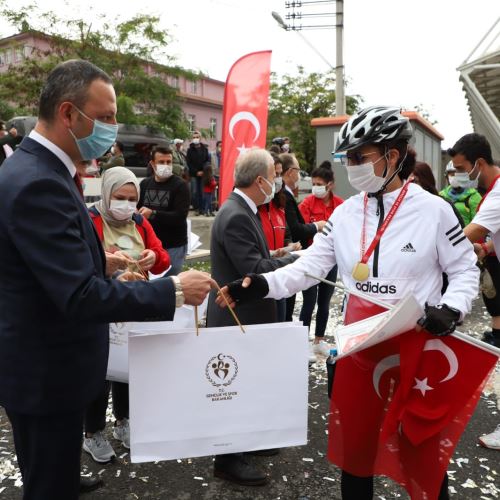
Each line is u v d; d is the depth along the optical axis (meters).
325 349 4.48
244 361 1.80
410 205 1.76
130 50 15.59
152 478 2.65
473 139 3.26
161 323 2.34
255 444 1.85
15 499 2.47
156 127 13.85
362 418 1.82
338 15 15.43
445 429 1.69
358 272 1.77
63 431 1.65
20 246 1.43
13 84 15.36
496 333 4.45
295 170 4.08
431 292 1.75
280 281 1.98
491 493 2.52
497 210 2.98
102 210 2.90
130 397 1.73
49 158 1.55
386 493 2.54
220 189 5.42
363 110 1.81
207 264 7.82
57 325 1.57
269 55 5.37
